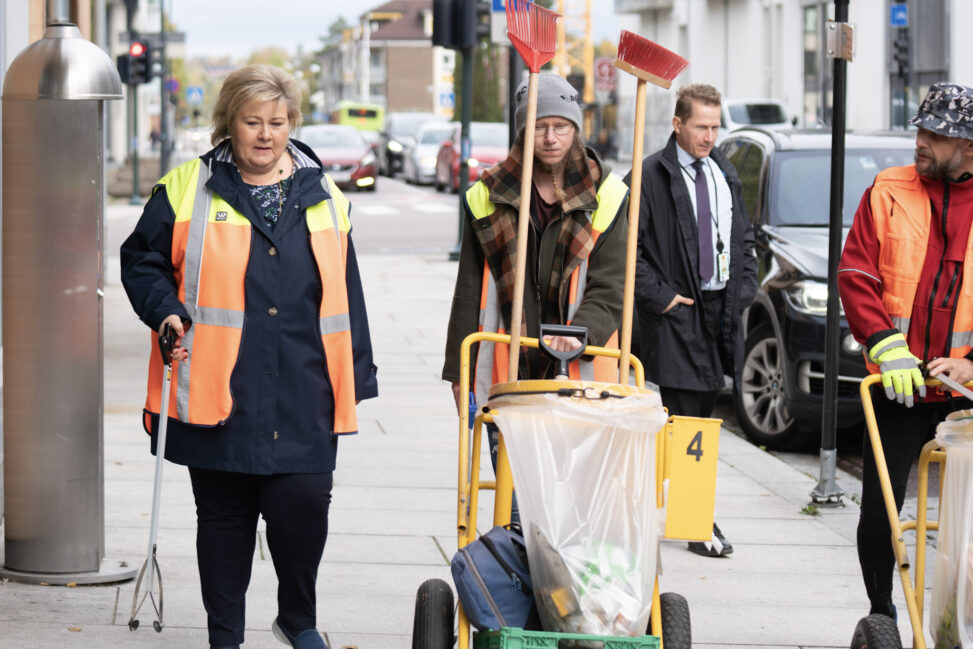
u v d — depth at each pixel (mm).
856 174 10492
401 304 16594
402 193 37188
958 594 4043
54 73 5730
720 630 5684
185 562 6332
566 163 5047
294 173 4785
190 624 5500
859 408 9094
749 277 6941
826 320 8266
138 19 63438
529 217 5051
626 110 54031
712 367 6832
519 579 4195
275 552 4863
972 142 4570
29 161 5750
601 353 4586
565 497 4059
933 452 4512
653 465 4160
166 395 4617
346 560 6465
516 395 4125
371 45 147000
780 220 10211
